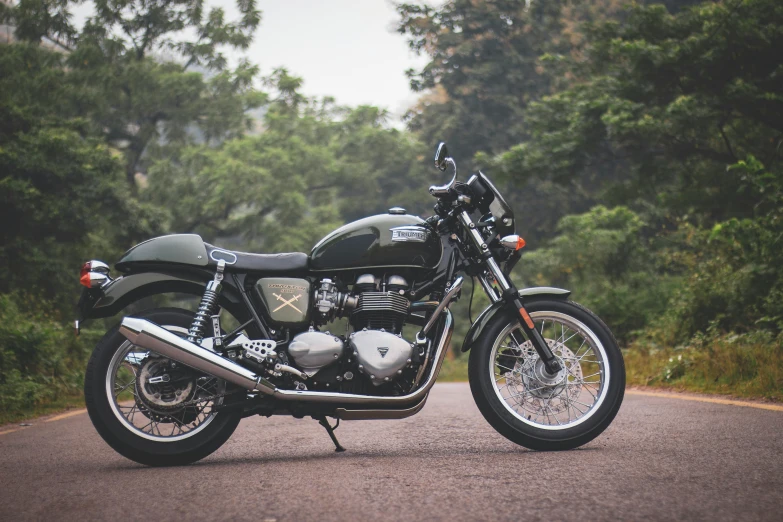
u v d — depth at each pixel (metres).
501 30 41.06
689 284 13.13
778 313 10.47
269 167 40.69
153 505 3.20
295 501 3.18
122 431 4.25
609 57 19.78
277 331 4.41
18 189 21.02
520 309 4.57
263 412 4.33
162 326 4.37
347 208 46.84
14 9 39.88
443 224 4.70
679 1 30.28
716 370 9.15
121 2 41.09
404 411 4.36
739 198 17.89
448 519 2.83
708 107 17.28
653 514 2.83
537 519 2.80
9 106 23.20
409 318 4.60
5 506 3.26
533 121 20.61
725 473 3.52
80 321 4.37
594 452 4.23
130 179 42.72
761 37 16.17
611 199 21.02
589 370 11.66
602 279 22.17
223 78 42.88
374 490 3.35
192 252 4.43
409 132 46.41
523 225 38.47
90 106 39.16
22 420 8.13
